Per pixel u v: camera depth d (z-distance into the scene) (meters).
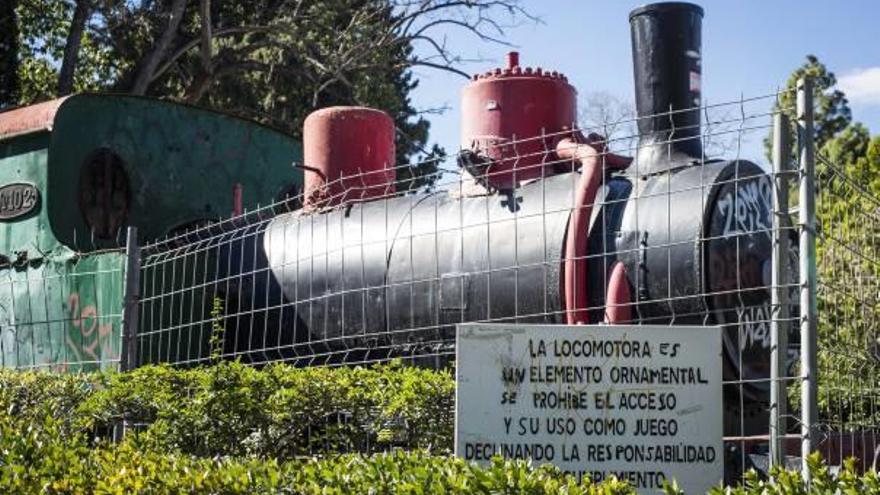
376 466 4.62
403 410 6.11
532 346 4.73
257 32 23.88
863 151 25.03
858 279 6.41
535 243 7.02
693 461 4.66
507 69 7.78
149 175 10.07
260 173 11.09
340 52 23.77
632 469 4.66
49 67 23.92
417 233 7.71
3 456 5.73
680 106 7.18
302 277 8.28
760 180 6.83
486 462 4.69
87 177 9.61
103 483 5.11
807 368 4.59
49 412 6.95
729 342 6.40
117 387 7.17
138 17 23.36
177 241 9.93
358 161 8.82
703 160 6.71
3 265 9.73
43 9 23.28
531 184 7.32
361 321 7.86
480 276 7.23
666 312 6.53
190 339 8.66
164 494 4.97
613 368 4.71
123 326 7.96
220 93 24.16
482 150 7.69
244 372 6.72
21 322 9.58
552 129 7.66
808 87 4.77
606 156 7.06
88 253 9.29
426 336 7.49
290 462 5.21
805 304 4.63
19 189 9.65
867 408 6.60
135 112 10.04
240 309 8.65
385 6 24.75
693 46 7.30
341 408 6.44
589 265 6.80
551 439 4.69
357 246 8.01
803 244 4.68
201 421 6.65
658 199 6.71
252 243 8.78
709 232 6.46
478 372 4.74
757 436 6.11
